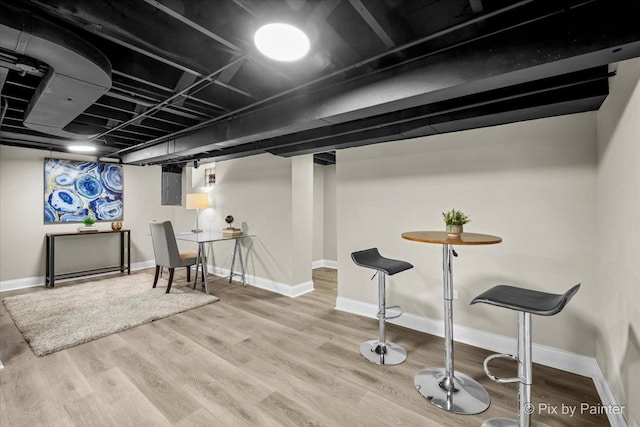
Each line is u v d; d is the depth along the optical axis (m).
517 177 2.44
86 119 3.27
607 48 1.27
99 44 1.93
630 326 1.50
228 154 4.23
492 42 1.55
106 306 3.54
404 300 3.08
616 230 1.70
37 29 1.49
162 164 5.58
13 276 4.31
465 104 2.12
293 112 2.45
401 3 1.50
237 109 2.58
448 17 1.60
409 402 1.91
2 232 4.24
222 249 5.16
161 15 1.67
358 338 2.81
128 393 1.98
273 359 2.42
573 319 2.23
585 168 2.17
